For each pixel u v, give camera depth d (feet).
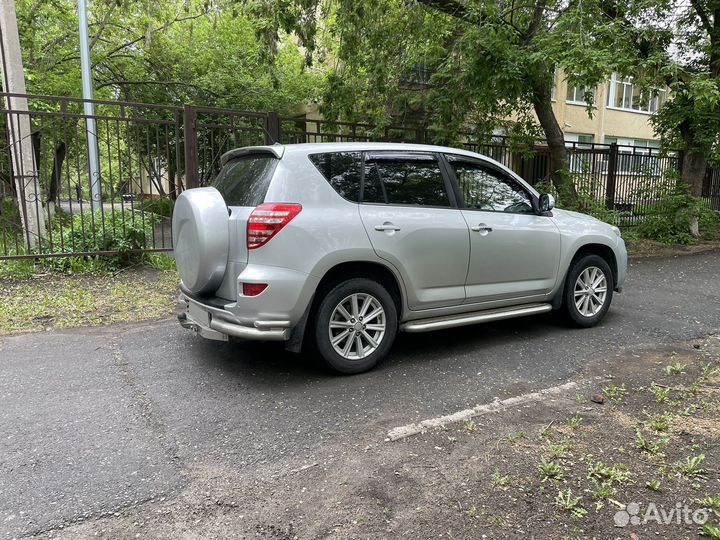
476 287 15.92
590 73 26.16
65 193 51.49
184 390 13.14
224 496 8.87
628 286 25.79
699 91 28.91
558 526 8.11
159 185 27.22
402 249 14.26
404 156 15.07
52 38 56.03
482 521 8.21
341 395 12.85
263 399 12.62
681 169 48.32
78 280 24.59
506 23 31.32
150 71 60.23
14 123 26.99
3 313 19.48
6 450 10.25
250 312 12.60
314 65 58.65
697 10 37.52
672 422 11.35
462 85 33.76
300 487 9.12
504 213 16.63
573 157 43.96
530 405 12.28
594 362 15.17
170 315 19.93
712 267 31.17
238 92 56.13
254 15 31.63
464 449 10.30
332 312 13.56
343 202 13.69
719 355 15.66
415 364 15.01
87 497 8.80
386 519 8.28
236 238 13.00
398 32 33.17
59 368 14.60
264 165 13.66
